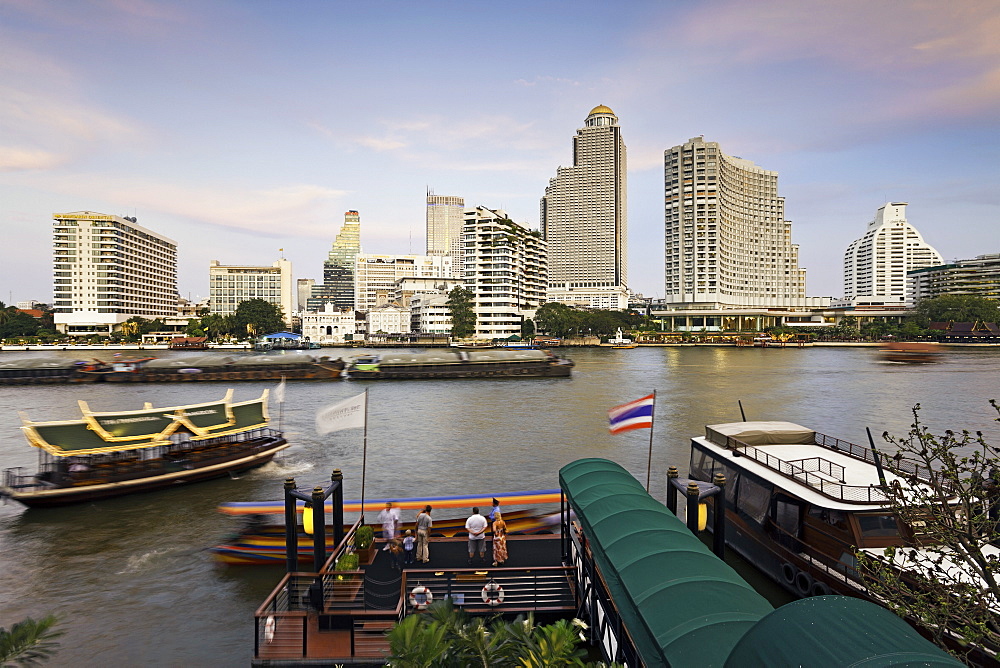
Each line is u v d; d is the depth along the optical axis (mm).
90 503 27500
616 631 11906
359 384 84000
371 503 24281
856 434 44938
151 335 190750
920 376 90062
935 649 5441
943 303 194375
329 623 14359
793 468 17984
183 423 30844
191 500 28141
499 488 30453
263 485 30734
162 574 20125
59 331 195250
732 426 23812
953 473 10086
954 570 13117
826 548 15812
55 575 20094
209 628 16703
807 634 5766
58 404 64750
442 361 93625
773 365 114375
